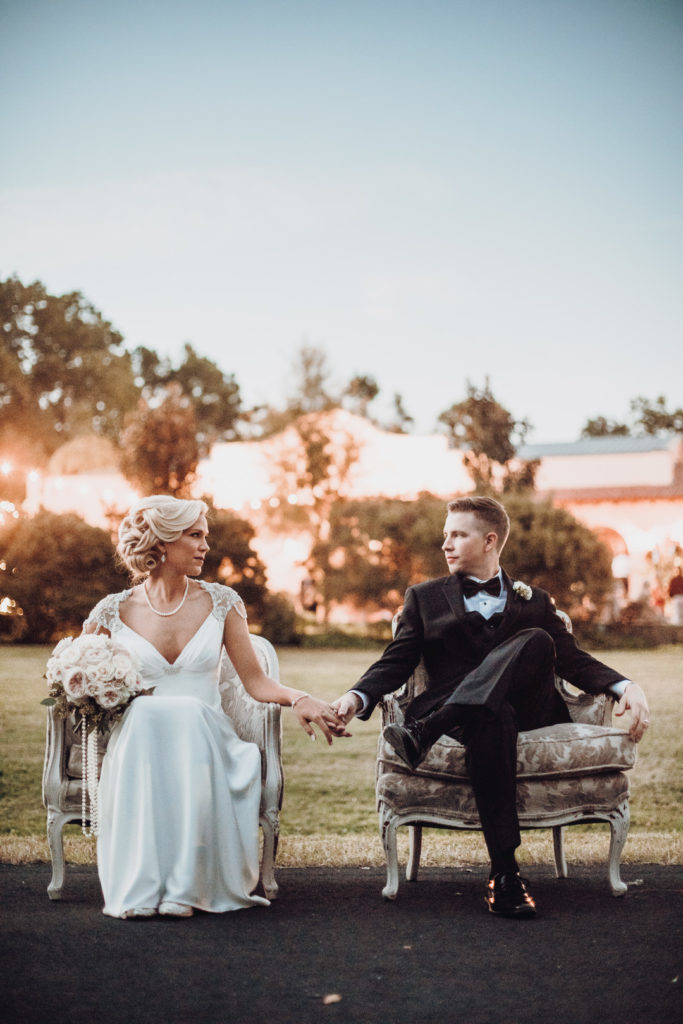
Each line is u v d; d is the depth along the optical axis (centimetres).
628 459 3027
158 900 318
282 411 2633
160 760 326
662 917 322
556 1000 249
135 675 333
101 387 4166
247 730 368
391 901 345
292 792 665
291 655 1664
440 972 269
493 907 325
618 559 1992
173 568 367
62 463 2930
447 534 385
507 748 329
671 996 251
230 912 326
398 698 378
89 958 277
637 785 677
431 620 372
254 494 2528
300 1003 246
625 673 1377
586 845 449
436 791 344
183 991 253
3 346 3844
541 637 354
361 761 777
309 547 2247
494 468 2102
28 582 1622
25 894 350
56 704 339
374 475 2669
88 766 337
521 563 1917
